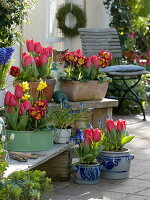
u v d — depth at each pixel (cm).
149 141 717
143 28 1187
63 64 633
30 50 600
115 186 502
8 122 489
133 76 915
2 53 519
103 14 1131
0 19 738
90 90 613
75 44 1066
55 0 1016
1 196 370
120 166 524
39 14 920
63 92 614
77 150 521
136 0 1110
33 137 481
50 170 520
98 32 959
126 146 684
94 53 948
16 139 480
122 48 1077
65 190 489
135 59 1095
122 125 532
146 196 473
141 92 948
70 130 525
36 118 474
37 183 391
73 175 545
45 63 571
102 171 529
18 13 749
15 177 393
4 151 404
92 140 511
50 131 492
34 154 470
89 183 507
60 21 1020
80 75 611
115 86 925
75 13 1035
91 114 621
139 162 598
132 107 927
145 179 527
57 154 491
